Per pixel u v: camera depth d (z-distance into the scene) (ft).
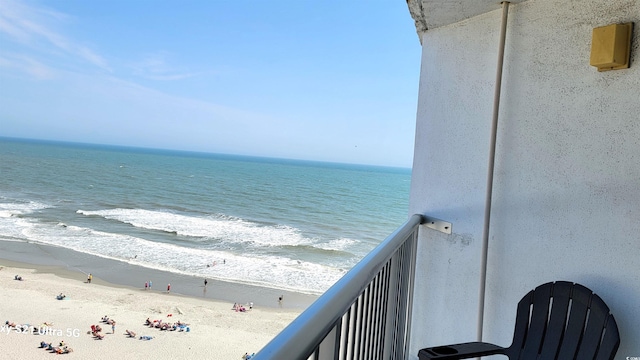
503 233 6.43
